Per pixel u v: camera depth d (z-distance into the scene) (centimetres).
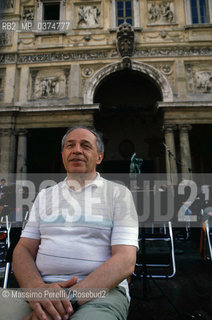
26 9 1892
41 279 166
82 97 1725
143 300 379
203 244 621
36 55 1802
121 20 1866
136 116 2192
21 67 1789
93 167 214
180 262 616
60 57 1789
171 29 1783
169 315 325
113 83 2178
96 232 182
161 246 538
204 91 1700
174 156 1479
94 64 1769
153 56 1748
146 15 1823
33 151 2094
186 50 1753
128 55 1741
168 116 1664
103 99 2217
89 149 213
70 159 209
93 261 176
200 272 527
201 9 1859
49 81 1762
